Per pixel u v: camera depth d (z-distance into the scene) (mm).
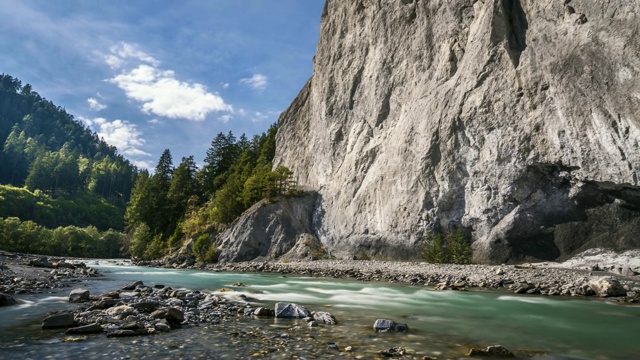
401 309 14469
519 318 12672
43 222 123500
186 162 101062
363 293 19719
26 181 152125
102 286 18547
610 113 29531
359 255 48906
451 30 48531
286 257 54719
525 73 36906
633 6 30078
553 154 33531
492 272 27938
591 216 32062
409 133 48000
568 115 32531
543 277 24203
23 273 22531
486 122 39094
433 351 8211
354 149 59000
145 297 14578
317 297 17797
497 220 36938
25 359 6812
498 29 40906
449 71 46750
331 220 57781
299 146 77562
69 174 160750
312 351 7809
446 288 21859
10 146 196875
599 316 13156
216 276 31938
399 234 45062
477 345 8891
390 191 48344
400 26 56781
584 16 33875
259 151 103000
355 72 63438
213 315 11633
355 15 66688
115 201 168125
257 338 8820
